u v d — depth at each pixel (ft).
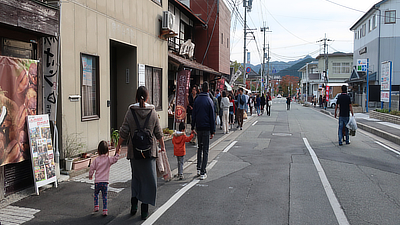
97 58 26.12
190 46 58.95
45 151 18.67
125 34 30.73
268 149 33.14
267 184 20.25
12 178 17.30
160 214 15.47
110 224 14.33
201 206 16.52
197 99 22.52
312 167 24.63
